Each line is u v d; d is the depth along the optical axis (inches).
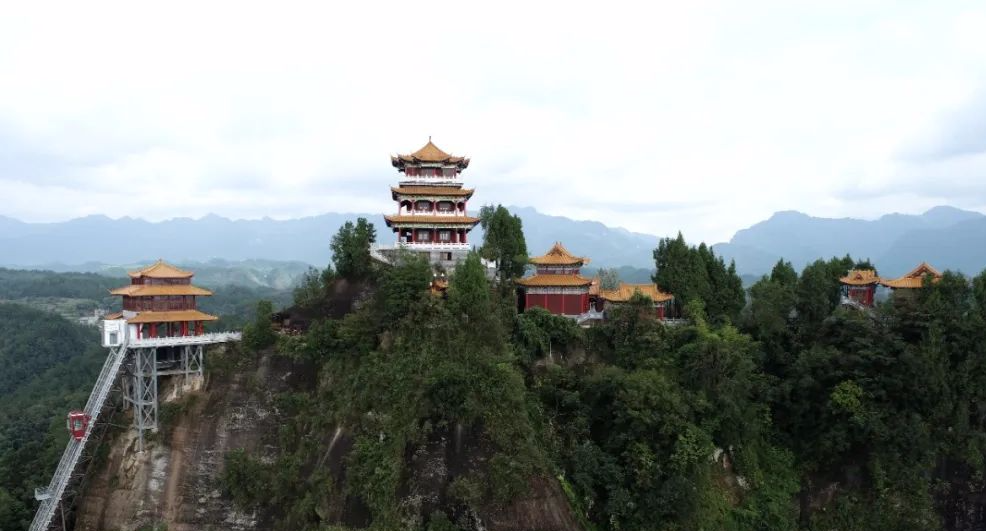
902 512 2481.5
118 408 2677.2
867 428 2448.3
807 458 2642.7
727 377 2568.9
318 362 2630.4
